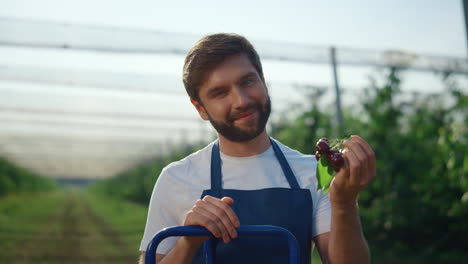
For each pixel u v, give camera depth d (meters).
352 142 1.54
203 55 1.85
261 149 2.05
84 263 8.60
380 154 9.64
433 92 9.98
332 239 1.69
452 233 8.90
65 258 9.08
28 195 43.69
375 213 9.31
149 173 29.28
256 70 1.91
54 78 9.62
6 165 36.00
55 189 84.38
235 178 2.00
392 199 9.13
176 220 2.03
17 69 9.48
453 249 8.99
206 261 1.79
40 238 12.04
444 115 9.66
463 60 9.00
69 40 7.30
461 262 8.06
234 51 1.84
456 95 9.24
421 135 9.58
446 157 7.55
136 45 7.46
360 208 10.07
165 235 1.63
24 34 7.15
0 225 14.66
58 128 20.77
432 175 8.56
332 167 1.62
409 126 10.16
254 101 1.83
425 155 9.24
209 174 2.04
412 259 8.64
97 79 9.69
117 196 45.47
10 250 9.75
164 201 2.03
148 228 2.03
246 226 1.67
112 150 31.75
